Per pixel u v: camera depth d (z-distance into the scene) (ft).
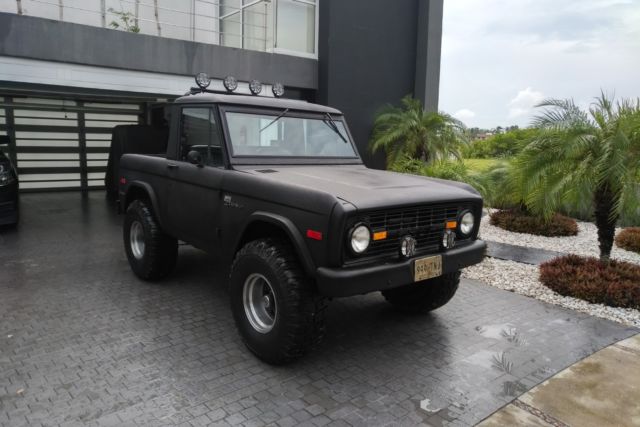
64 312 14.93
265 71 32.19
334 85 34.50
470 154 37.09
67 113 37.83
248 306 12.42
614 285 16.57
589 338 14.03
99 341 13.00
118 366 11.67
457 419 9.95
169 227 16.25
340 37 34.30
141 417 9.66
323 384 11.16
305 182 11.93
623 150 16.72
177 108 15.93
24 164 36.91
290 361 11.64
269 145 14.82
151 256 17.04
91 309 15.23
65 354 12.21
